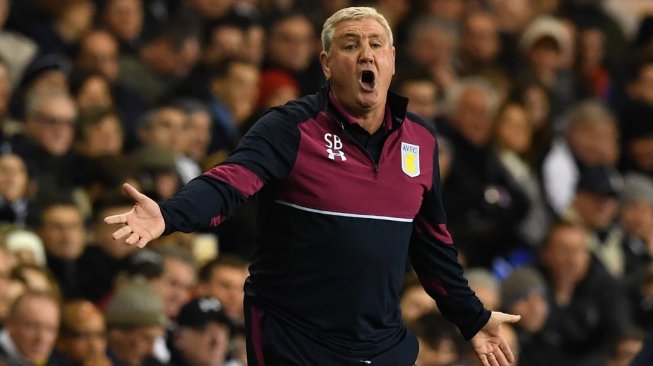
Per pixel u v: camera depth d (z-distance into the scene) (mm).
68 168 35438
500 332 20625
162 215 17656
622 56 54500
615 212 42750
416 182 19484
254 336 19453
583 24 54281
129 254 32531
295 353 19250
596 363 37500
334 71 19234
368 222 19141
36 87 38094
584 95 51750
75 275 32469
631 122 48469
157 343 30703
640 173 48125
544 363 36500
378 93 19156
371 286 19234
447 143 40656
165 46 41656
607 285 38719
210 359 30516
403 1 50062
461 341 31656
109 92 38969
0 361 27562
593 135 44375
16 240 31688
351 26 19266
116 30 43312
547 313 37594
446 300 20484
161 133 37250
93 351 29234
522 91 43906
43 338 28062
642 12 60438
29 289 28359
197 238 35438
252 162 18734
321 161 19062
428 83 41594
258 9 48219
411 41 46781
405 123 19719
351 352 19344
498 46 50406
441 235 20172
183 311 30562
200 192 18172
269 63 44594
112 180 34438
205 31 44312
